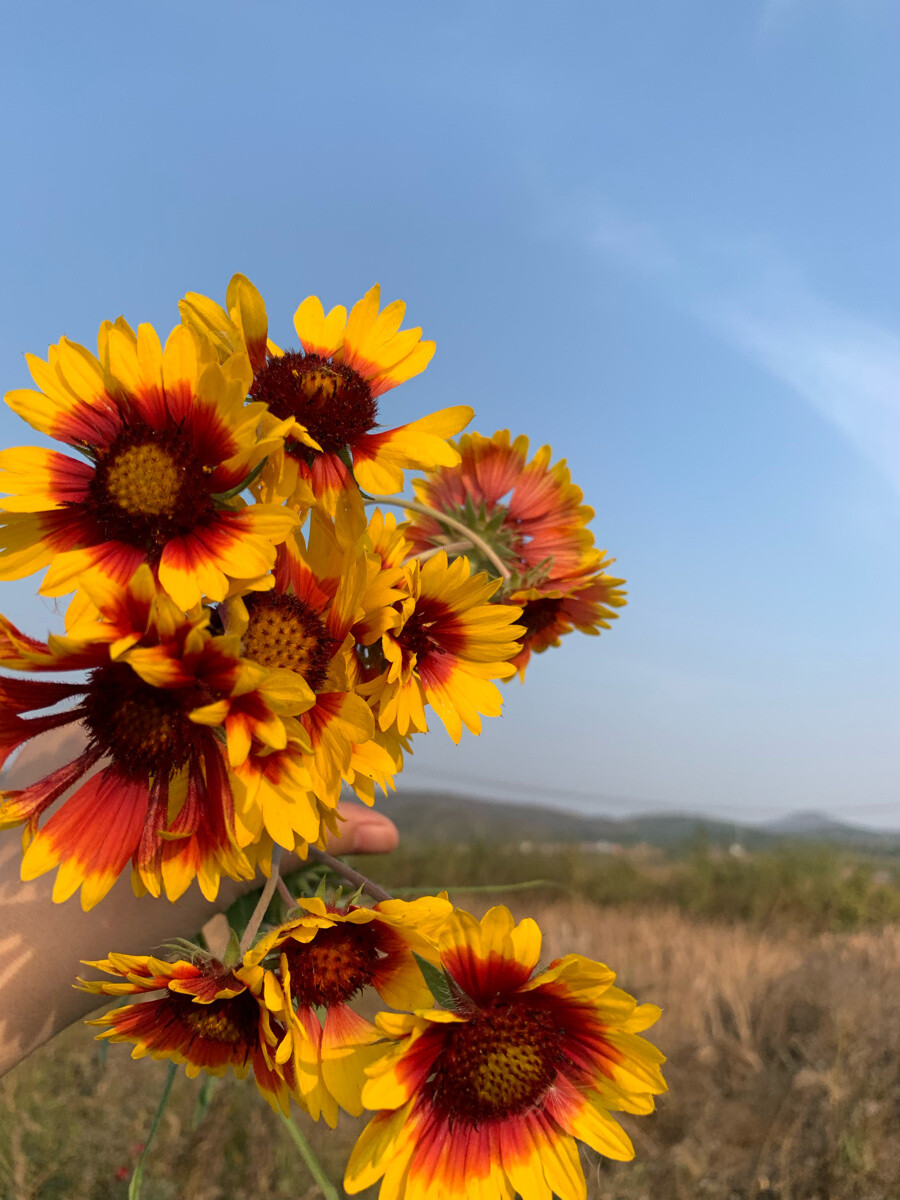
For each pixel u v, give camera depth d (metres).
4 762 0.16
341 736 0.17
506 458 0.30
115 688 0.17
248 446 0.16
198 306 0.18
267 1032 0.16
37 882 0.22
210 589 0.15
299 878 0.24
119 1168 0.46
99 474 0.16
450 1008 0.19
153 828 0.16
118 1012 0.18
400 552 0.19
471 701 0.20
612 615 0.30
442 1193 0.18
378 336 0.21
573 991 0.19
